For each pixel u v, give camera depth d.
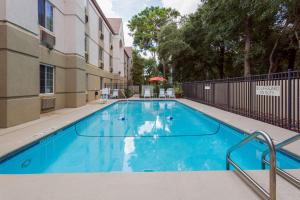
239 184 3.20
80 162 5.29
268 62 19.55
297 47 17.00
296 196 2.81
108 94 21.41
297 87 6.80
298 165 4.45
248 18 15.84
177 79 28.77
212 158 5.53
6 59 7.27
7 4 7.29
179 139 7.31
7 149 4.91
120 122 10.49
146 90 25.34
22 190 3.09
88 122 10.45
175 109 15.72
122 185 3.22
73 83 13.95
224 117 9.61
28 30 8.54
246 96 10.10
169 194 2.94
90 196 2.90
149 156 5.67
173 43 23.73
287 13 14.80
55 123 8.14
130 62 48.09
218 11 16.81
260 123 8.05
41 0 11.23
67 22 13.92
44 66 11.57
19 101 7.95
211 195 2.89
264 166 3.93
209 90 15.47
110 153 5.92
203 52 24.64
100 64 22.75
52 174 3.64
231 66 25.80
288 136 5.96
